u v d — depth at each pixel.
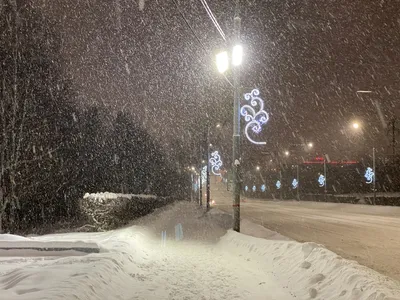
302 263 9.58
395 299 6.07
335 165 87.50
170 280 9.88
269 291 8.83
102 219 20.94
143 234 18.39
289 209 53.38
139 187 45.66
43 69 27.14
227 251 14.89
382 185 79.38
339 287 7.68
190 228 23.98
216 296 8.40
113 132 40.50
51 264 9.12
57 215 31.05
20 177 26.06
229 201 85.94
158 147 53.41
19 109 25.77
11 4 25.05
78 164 32.56
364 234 22.14
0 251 10.98
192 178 74.75
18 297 6.06
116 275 9.05
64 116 30.22
